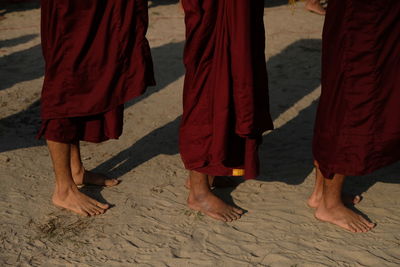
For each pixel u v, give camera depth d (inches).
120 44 150.9
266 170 196.5
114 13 148.6
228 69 141.4
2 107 265.7
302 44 358.0
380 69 136.9
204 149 153.6
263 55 149.2
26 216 166.7
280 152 211.8
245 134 145.9
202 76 146.6
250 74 140.0
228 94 143.0
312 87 281.7
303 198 175.5
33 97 279.4
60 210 170.1
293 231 156.7
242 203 173.9
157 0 521.0
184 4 140.5
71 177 169.0
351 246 148.6
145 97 277.0
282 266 140.7
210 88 146.9
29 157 209.0
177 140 225.0
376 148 143.3
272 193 179.8
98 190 182.9
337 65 139.6
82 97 153.0
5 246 151.7
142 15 152.5
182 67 322.3
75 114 153.6
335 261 141.9
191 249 149.4
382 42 134.8
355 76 138.3
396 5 131.7
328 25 141.0
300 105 259.4
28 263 144.5
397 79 137.9
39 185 186.4
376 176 188.7
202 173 160.2
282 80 294.2
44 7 146.8
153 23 432.1
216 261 143.6
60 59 148.9
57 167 165.2
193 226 160.7
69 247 151.5
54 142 160.6
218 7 139.0
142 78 155.6
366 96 139.1
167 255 146.8
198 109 150.4
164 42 374.6
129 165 202.8
